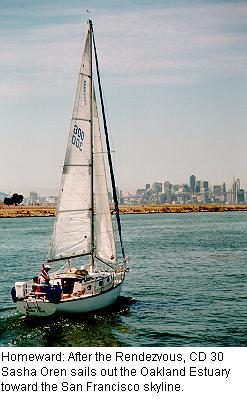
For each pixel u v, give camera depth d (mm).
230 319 35375
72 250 36500
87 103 37062
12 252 80062
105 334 31422
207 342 30047
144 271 58250
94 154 39031
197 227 137625
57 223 35594
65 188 36000
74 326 32906
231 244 88562
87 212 37219
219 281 51219
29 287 32562
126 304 40344
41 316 32125
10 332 31641
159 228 136000
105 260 39438
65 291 34344
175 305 40031
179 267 61344
